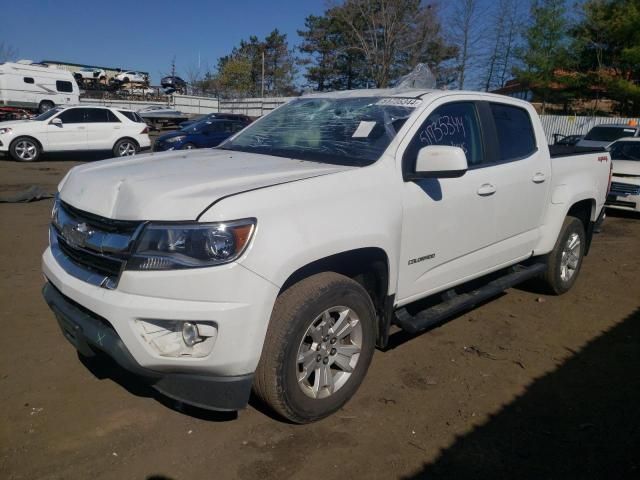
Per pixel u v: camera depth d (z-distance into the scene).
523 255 4.62
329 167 3.16
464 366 3.79
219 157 3.51
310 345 2.93
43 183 11.55
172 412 3.07
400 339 4.20
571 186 4.93
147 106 40.88
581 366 3.85
